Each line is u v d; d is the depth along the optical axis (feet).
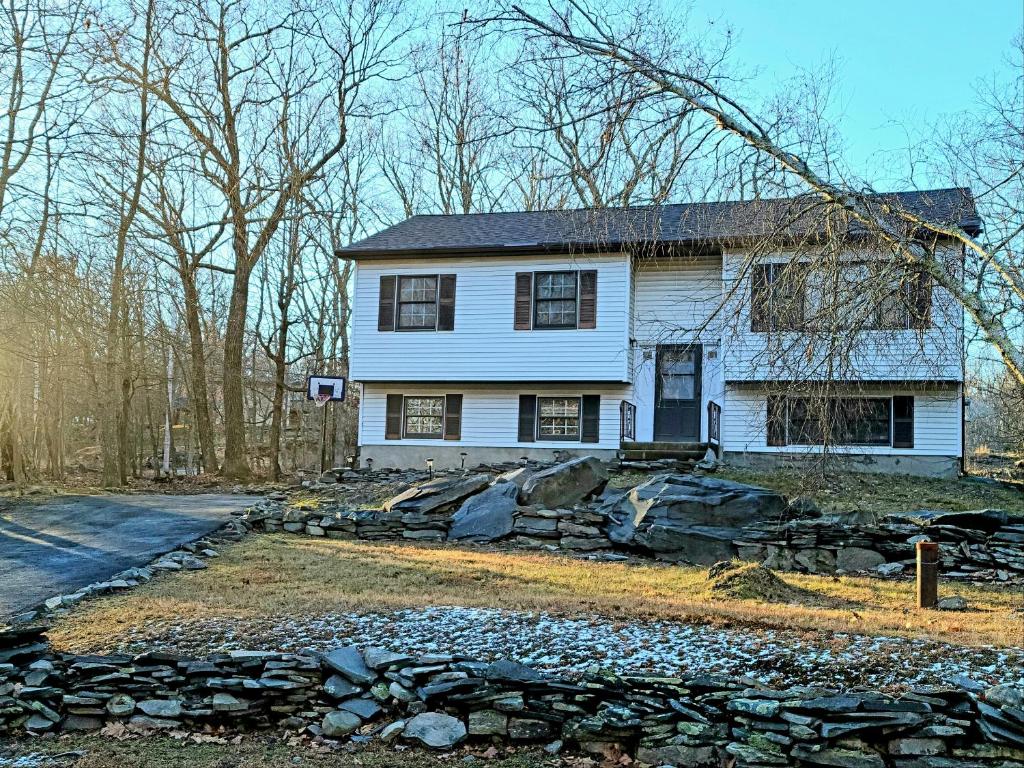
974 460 78.84
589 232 32.76
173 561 32.81
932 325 25.86
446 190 100.89
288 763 17.67
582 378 58.85
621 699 18.07
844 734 16.43
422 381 61.87
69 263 66.08
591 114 24.20
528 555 36.68
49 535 38.96
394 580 30.01
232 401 75.51
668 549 35.86
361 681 19.43
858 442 54.03
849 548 34.99
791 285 25.77
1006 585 32.22
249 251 78.69
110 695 19.83
